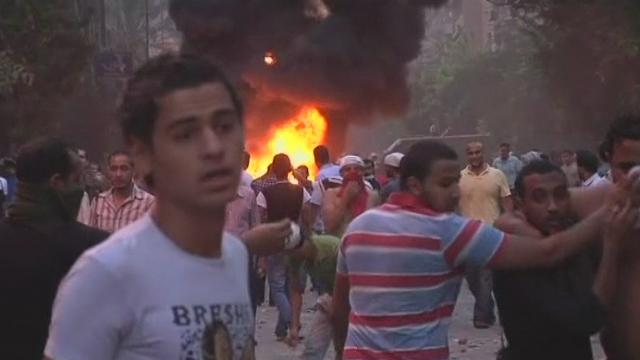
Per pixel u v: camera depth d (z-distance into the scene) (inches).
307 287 638.5
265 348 426.6
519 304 162.6
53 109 1286.9
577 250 156.5
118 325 96.4
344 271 188.2
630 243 155.6
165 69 98.1
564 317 157.6
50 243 175.6
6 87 998.4
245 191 415.2
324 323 302.0
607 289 154.3
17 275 173.9
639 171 149.7
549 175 164.7
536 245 158.7
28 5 1138.0
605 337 162.1
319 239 285.1
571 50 1419.8
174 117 96.7
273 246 124.9
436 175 175.8
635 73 1326.3
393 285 175.8
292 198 263.6
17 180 179.0
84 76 1518.2
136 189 308.8
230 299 100.7
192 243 99.0
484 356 394.6
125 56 1019.9
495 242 164.6
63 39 1213.1
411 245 174.2
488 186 466.9
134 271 97.0
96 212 308.8
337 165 505.0
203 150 96.4
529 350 163.6
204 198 96.7
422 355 175.9
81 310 96.3
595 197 165.8
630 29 1285.7
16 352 174.6
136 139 99.4
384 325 176.6
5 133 1235.2
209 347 98.2
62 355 96.0
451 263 173.5
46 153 175.6
